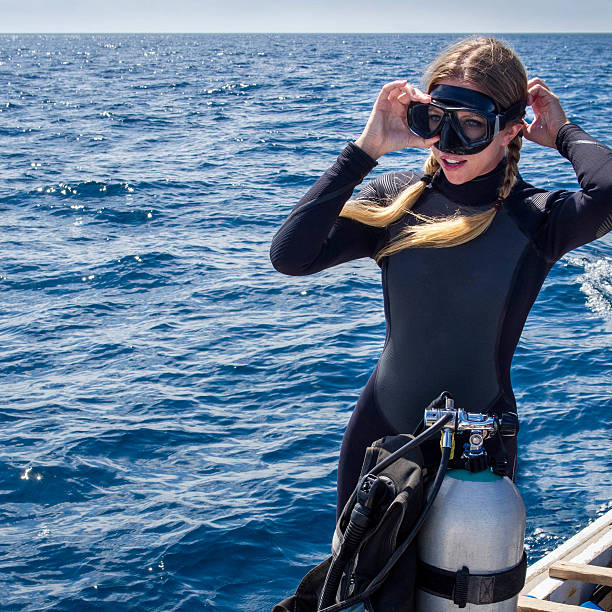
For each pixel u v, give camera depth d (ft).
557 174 82.43
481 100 6.47
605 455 27.30
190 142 119.44
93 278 51.01
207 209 72.95
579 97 183.21
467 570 6.20
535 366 35.35
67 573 21.20
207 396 32.89
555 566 9.59
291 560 21.86
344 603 6.15
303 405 31.96
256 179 89.04
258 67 328.49
